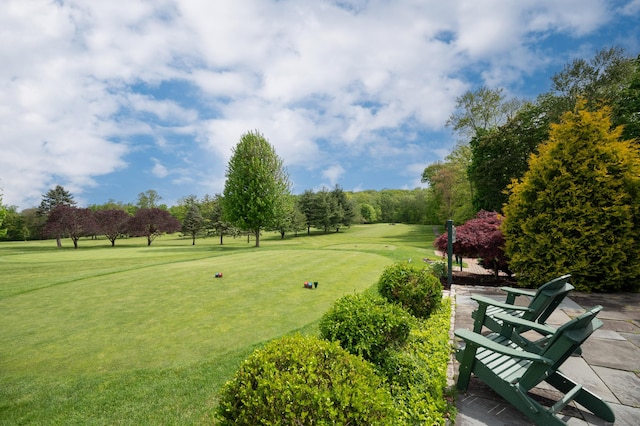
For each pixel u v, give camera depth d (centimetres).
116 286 959
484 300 397
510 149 2519
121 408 322
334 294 788
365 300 389
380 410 199
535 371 257
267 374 206
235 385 213
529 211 845
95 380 386
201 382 364
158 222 4859
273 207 3012
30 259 2236
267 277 1016
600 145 762
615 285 747
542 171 825
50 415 318
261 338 507
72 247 4247
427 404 286
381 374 323
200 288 887
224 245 3716
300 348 233
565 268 768
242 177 3014
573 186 764
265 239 4931
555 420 243
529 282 831
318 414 182
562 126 812
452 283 927
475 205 2917
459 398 310
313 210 5638
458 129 3353
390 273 614
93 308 728
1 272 1527
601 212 738
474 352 296
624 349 418
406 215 8031
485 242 910
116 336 543
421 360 375
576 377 347
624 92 1783
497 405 297
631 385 328
